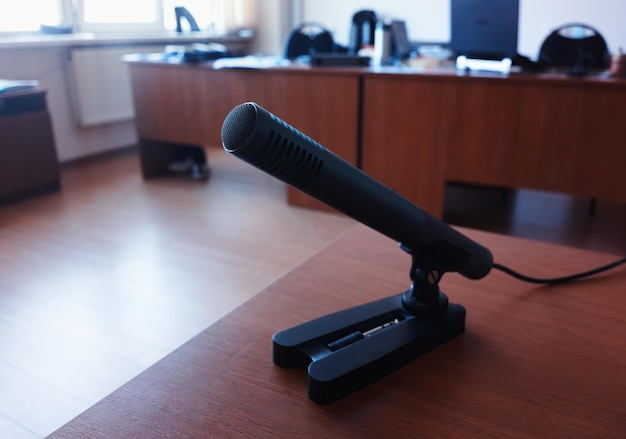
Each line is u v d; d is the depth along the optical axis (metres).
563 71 2.54
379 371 0.52
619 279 0.74
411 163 2.66
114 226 2.66
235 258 2.29
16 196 3.03
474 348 0.58
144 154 3.49
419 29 4.85
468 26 2.67
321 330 0.56
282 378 0.52
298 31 3.64
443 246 0.56
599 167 2.30
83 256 2.31
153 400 0.49
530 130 2.38
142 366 1.56
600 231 2.71
